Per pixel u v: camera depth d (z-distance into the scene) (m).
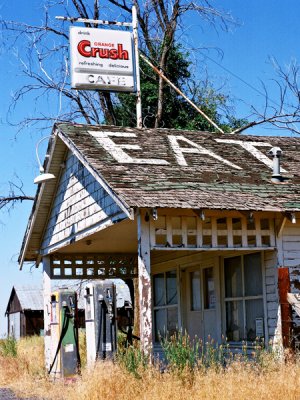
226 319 16.08
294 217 13.22
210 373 11.66
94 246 18.47
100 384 11.93
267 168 15.84
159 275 19.72
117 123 30.86
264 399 10.59
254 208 12.81
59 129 16.52
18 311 54.81
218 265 16.30
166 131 17.72
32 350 25.86
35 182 16.33
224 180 14.39
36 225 19.39
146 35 30.30
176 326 18.47
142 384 11.74
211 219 13.36
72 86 23.22
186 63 31.27
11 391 15.97
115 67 23.67
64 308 16.59
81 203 16.36
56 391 14.45
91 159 14.49
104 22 24.14
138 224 12.80
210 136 17.95
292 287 13.77
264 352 12.87
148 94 30.64
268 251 14.16
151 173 14.05
